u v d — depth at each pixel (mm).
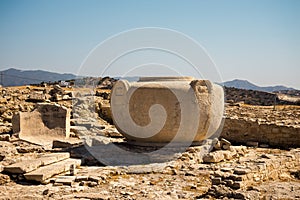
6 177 9750
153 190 9273
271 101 48625
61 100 25250
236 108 33688
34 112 16375
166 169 11398
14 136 15258
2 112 20234
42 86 35625
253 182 8742
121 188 9445
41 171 9992
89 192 9023
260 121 17141
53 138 15984
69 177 10023
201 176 10734
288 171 10523
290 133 16016
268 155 10961
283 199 7555
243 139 17125
